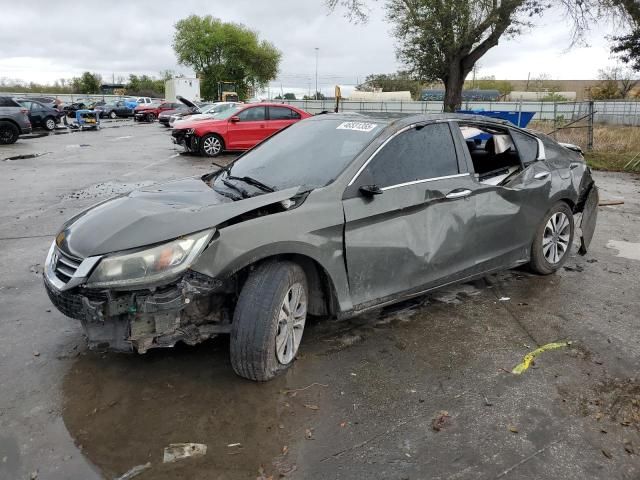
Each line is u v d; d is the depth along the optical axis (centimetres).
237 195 346
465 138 424
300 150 390
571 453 259
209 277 279
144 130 2778
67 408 285
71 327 378
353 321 397
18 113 1831
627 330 392
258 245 291
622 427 279
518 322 402
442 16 2083
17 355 338
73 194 877
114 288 271
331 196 328
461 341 370
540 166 465
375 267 346
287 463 247
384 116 403
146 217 296
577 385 318
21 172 1130
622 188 1043
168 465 245
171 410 284
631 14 1997
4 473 238
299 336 327
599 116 3183
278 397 297
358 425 276
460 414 287
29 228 646
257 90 6425
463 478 241
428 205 370
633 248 601
